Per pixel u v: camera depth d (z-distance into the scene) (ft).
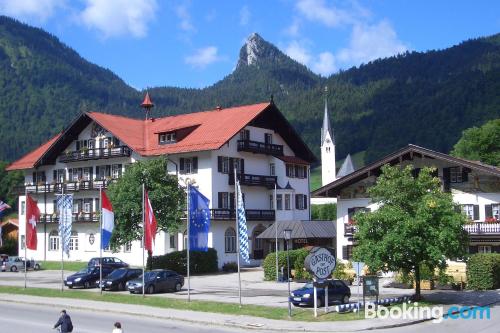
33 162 262.47
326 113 537.24
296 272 169.58
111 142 238.89
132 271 152.46
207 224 120.06
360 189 176.86
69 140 253.44
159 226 178.19
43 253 258.37
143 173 179.42
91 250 241.35
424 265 117.91
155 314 105.60
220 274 194.70
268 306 111.65
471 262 138.72
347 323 92.17
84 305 119.96
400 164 165.58
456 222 106.32
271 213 232.53
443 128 603.26
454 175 160.76
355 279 157.69
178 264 190.29
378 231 110.11
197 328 92.07
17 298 134.72
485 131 294.25
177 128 221.05
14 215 379.96
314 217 346.54
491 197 156.04
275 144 240.94
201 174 214.48
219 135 214.28
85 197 246.68
